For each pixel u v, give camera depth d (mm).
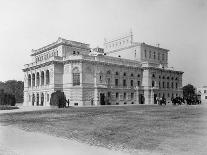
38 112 36906
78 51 76125
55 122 23891
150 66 80688
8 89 105250
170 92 88000
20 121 25531
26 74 82312
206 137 14508
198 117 24969
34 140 14945
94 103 65625
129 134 16172
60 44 72750
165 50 97125
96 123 22219
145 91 80250
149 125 19906
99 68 68188
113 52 97500
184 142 13289
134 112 33312
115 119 24828
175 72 91312
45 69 70562
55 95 51312
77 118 26844
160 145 12883
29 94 80062
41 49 84250
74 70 64750
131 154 11375
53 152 11938
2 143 14164
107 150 12242
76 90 63562
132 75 78500
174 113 30328
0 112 38375
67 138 15531
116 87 72438
